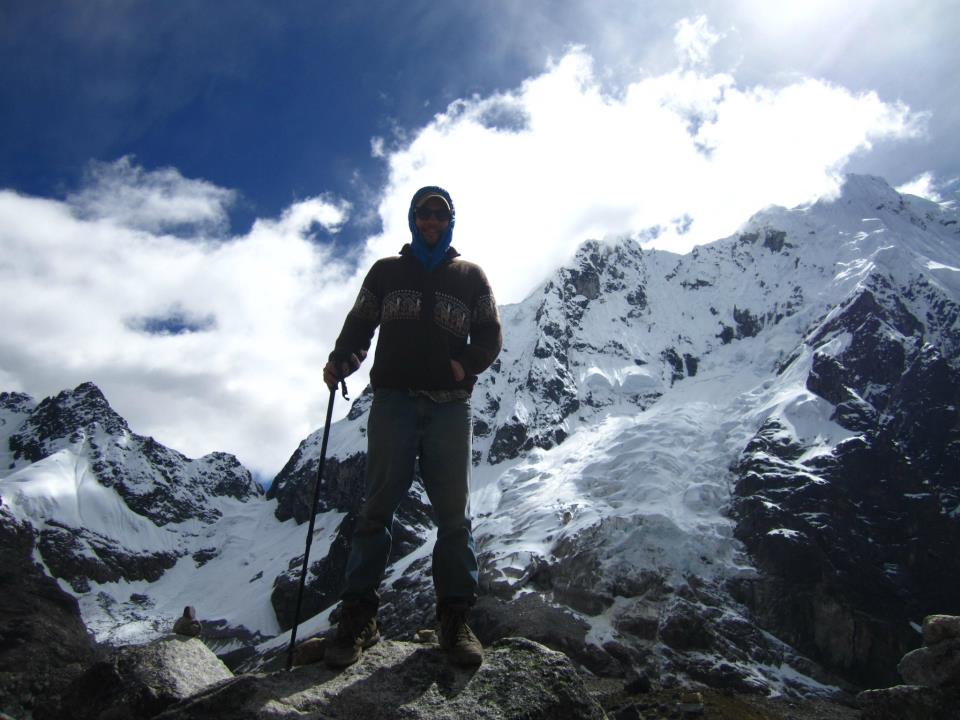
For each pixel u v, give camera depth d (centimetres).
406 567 12281
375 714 510
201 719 495
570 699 541
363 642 584
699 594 9425
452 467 628
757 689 7806
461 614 592
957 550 10288
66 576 16875
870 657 8644
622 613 9119
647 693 7088
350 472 18925
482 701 529
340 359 654
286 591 14575
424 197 665
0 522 17262
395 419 627
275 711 494
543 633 8625
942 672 1023
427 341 636
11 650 11462
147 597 17362
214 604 16475
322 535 17662
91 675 767
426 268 657
